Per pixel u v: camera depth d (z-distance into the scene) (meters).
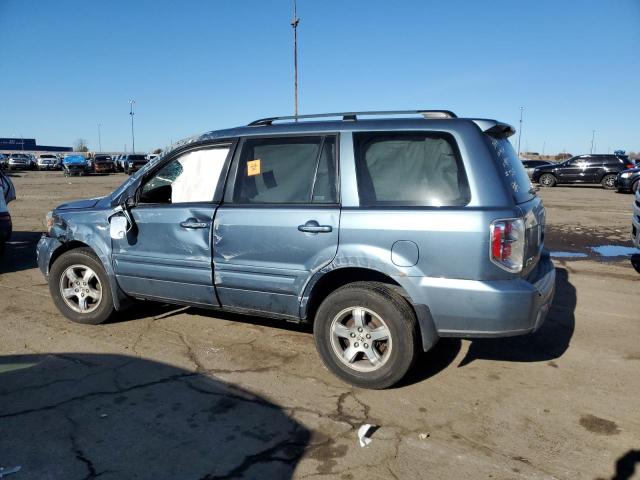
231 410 3.34
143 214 4.40
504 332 3.32
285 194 3.88
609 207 15.76
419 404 3.45
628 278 6.94
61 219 4.86
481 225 3.25
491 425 3.19
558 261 8.04
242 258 3.96
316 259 3.68
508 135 4.05
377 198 3.58
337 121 3.86
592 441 3.03
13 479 2.63
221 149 4.20
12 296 5.90
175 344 4.43
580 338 4.65
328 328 3.71
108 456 2.84
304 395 3.55
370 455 2.87
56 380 3.73
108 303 4.74
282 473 2.71
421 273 3.39
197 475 2.69
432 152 3.50
